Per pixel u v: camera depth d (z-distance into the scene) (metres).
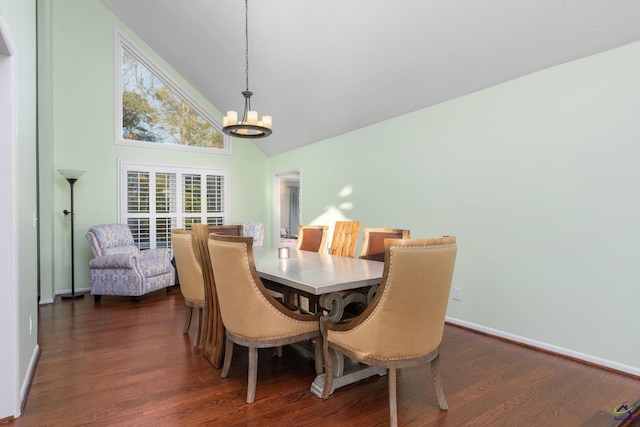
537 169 2.76
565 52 2.53
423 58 3.10
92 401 1.95
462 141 3.30
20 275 2.00
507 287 2.96
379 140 4.22
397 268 1.58
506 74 2.90
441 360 2.54
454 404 1.94
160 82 5.63
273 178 6.56
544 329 2.72
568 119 2.59
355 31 3.18
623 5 2.11
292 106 4.82
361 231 4.46
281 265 2.56
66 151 4.80
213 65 4.91
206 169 6.01
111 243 4.63
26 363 2.15
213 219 6.08
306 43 3.63
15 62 1.90
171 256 5.05
